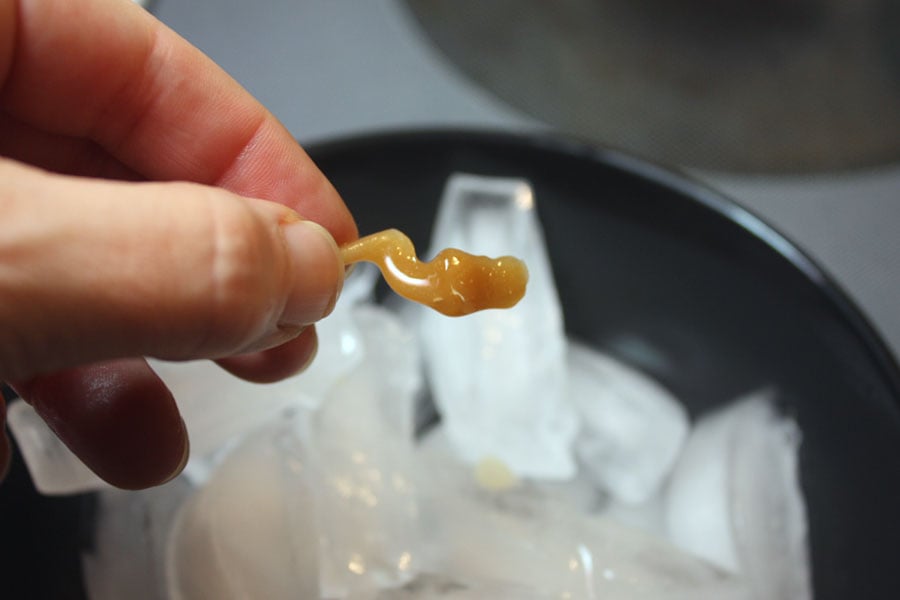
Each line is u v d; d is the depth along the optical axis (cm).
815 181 24
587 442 20
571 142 20
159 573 17
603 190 20
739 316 20
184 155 17
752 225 19
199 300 11
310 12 27
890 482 16
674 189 19
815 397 19
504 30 26
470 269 14
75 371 16
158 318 11
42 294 11
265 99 24
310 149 19
